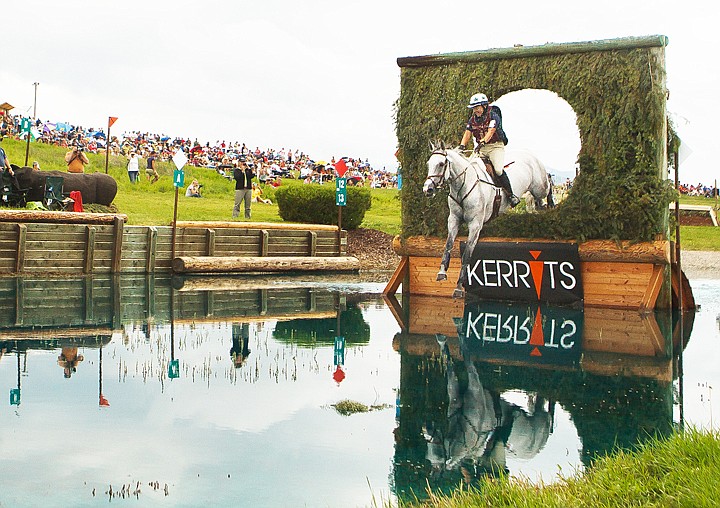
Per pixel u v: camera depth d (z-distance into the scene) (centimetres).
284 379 802
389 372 842
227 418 646
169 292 1727
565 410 678
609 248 1420
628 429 611
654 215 1389
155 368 850
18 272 2034
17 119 4753
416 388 765
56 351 944
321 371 845
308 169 5397
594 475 448
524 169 1611
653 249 1377
